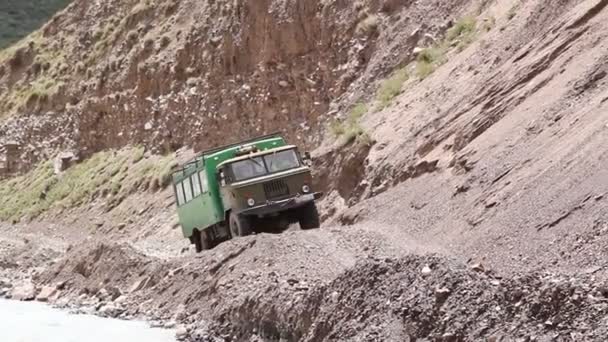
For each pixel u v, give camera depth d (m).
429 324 11.19
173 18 48.47
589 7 20.05
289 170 23.41
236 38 40.09
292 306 13.84
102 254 23.39
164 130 44.12
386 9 33.34
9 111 57.56
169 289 19.17
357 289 12.58
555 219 13.75
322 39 35.16
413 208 19.62
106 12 55.69
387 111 27.25
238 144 25.03
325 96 34.34
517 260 13.35
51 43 59.16
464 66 24.67
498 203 16.28
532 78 20.42
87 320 18.08
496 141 19.11
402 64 30.44
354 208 22.52
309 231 19.62
